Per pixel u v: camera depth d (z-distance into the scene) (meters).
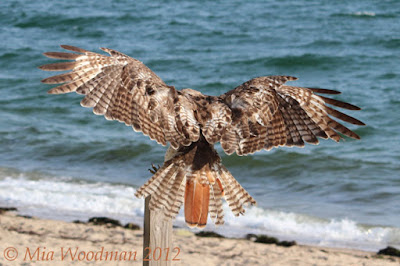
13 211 15.07
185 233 14.03
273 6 44.38
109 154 20.11
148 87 4.98
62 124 23.25
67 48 4.98
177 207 4.92
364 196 16.48
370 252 13.24
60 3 44.81
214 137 4.81
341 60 31.97
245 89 5.23
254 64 31.64
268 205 15.88
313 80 29.55
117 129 22.64
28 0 45.66
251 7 44.09
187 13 42.41
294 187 17.42
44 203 15.69
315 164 19.02
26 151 20.11
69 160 19.47
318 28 38.41
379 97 25.95
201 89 28.64
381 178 17.83
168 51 33.81
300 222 14.82
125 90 4.99
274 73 30.77
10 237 13.08
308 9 43.28
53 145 20.75
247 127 4.92
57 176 17.83
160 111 4.87
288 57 32.06
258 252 12.98
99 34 37.75
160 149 20.64
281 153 19.67
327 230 14.37
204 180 4.96
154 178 5.02
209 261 12.40
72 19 40.22
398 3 44.47
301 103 5.26
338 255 12.88
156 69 31.09
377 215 15.12
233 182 5.09
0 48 34.31
